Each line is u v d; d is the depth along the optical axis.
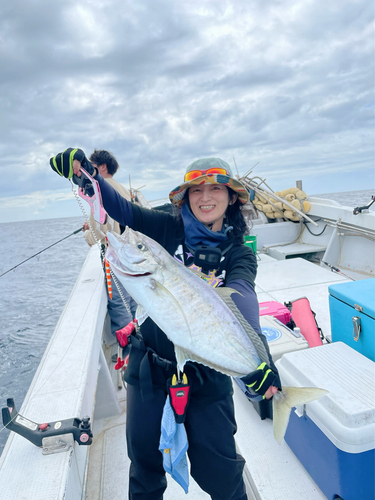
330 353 1.86
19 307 7.88
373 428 1.38
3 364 4.48
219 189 1.35
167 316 1.10
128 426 1.35
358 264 5.12
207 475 1.30
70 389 1.49
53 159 1.34
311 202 6.20
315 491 1.66
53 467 1.10
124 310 3.21
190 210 1.44
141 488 1.34
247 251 1.42
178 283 1.11
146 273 1.10
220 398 1.30
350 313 2.03
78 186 1.35
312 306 3.46
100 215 1.28
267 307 2.83
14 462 1.13
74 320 2.26
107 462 2.00
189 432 1.28
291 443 1.84
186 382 1.21
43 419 1.29
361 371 1.67
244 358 1.14
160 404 1.30
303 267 4.67
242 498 1.36
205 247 1.33
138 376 1.33
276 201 6.50
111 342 3.35
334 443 1.44
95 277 3.32
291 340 2.26
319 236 6.02
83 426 1.19
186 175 1.40
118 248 1.11
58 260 15.36
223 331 1.13
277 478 1.75
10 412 1.17
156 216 1.58
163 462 1.24
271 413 2.11
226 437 1.29
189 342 1.11
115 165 3.35
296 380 1.74
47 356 1.79
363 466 1.40
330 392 1.53
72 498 1.10
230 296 1.19
